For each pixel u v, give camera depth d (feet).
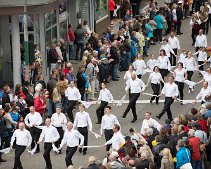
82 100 154.81
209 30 219.20
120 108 156.25
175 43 183.83
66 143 126.62
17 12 155.84
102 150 132.67
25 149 128.26
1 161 127.13
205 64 185.37
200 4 236.43
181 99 157.79
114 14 223.92
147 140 118.62
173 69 180.96
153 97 156.97
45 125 131.03
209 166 119.85
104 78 170.40
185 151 110.63
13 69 161.48
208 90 146.20
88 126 133.59
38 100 137.80
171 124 127.03
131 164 105.81
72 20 195.52
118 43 180.65
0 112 128.06
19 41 160.66
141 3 245.86
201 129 121.70
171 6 221.87
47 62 168.66
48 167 123.24
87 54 160.97
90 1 202.90
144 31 197.77
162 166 107.45
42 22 165.68
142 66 164.14
